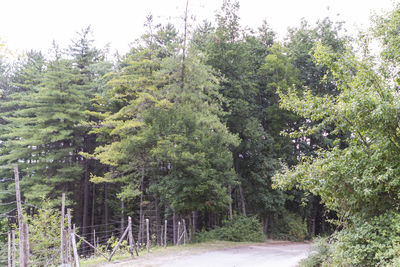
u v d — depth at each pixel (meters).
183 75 22.17
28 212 26.16
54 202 25.14
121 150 21.61
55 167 28.86
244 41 31.64
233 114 26.92
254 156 27.94
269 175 26.80
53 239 15.66
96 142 31.72
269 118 30.75
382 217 7.75
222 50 27.02
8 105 31.69
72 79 31.33
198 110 21.94
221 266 11.28
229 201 20.64
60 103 29.17
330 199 9.45
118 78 25.39
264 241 24.73
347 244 8.21
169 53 23.62
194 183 18.98
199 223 28.98
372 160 7.76
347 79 9.43
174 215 22.55
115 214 32.53
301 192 29.89
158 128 19.98
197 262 12.20
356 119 8.13
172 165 20.28
